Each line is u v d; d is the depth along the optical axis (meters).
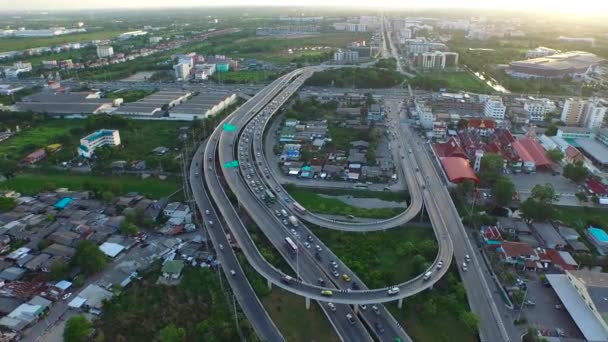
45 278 144.38
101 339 119.19
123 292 139.62
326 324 128.00
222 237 167.75
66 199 197.75
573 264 149.25
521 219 179.50
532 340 116.69
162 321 128.12
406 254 160.75
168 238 170.38
